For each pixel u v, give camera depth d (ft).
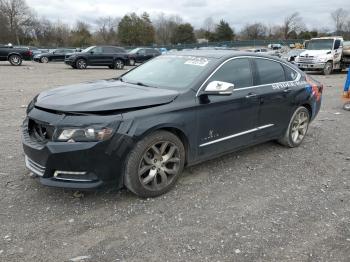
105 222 12.41
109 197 14.10
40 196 14.02
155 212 13.15
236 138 17.08
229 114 16.38
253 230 12.21
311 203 14.32
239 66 17.39
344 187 15.97
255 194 14.90
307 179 16.70
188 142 14.96
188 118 14.65
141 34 314.14
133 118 13.09
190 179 16.06
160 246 11.19
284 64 20.25
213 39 350.02
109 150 12.64
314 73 81.41
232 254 10.91
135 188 13.58
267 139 19.24
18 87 44.98
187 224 12.45
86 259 10.50
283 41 259.19
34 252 10.75
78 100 13.38
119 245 11.19
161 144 14.11
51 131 12.70
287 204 14.15
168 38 336.90
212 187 15.37
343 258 10.91
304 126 21.38
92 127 12.39
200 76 15.71
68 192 14.37
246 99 17.03
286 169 17.79
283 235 12.00
